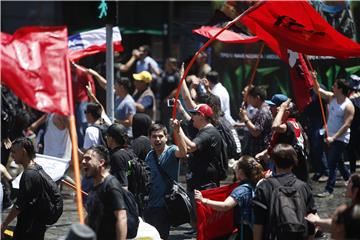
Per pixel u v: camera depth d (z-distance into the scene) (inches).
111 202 278.8
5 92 492.4
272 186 285.6
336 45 349.1
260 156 380.5
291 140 370.3
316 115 541.0
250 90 436.5
